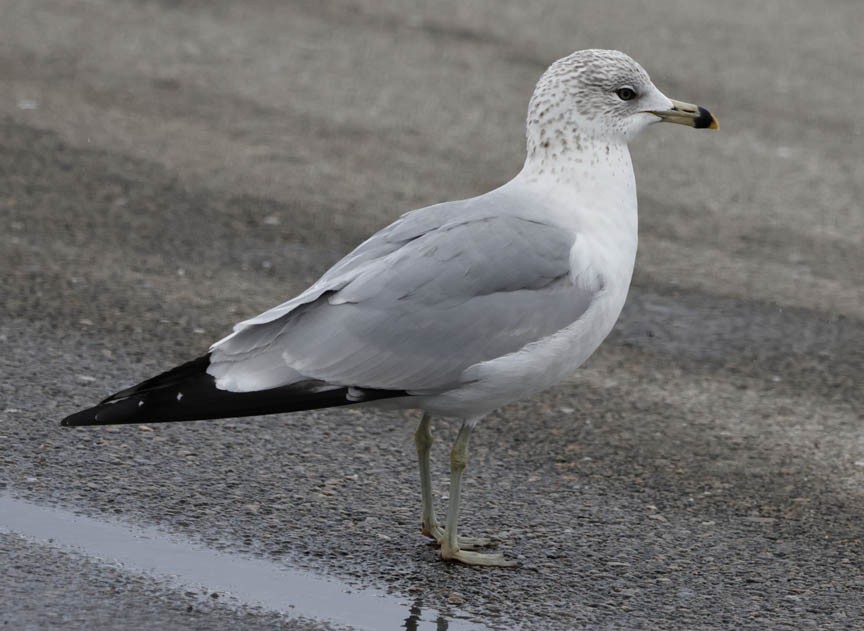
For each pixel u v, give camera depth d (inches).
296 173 692.1
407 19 962.7
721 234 658.2
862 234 669.3
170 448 408.8
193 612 319.0
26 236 581.3
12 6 919.7
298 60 864.3
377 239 367.9
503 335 352.8
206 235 605.6
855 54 951.0
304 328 349.4
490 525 381.7
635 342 534.0
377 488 398.3
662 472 421.4
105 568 335.6
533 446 435.5
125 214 619.2
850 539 382.6
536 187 376.8
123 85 792.3
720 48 940.0
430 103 812.0
